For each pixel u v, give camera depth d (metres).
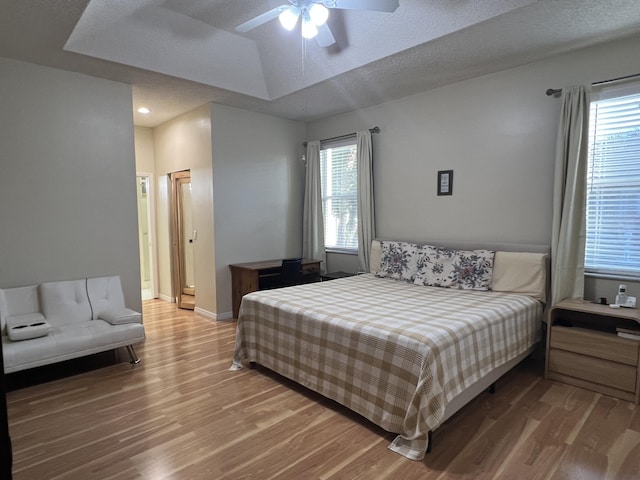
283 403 2.70
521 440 2.22
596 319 3.14
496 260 3.58
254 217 5.13
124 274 4.00
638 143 2.99
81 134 3.66
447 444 2.19
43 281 3.50
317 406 2.66
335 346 2.58
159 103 4.60
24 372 3.23
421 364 2.10
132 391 2.89
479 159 3.86
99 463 2.04
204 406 2.66
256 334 3.28
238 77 4.08
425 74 3.72
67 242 3.63
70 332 3.16
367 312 2.76
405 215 4.54
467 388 2.35
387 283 4.02
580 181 3.16
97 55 3.22
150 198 5.94
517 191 3.62
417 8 2.84
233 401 2.73
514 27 2.78
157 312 5.27
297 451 2.14
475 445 2.18
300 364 2.85
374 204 4.86
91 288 3.65
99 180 3.79
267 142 5.22
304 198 5.64
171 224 5.68
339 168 5.29
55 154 3.52
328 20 3.25
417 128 4.35
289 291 3.55
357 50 3.39
